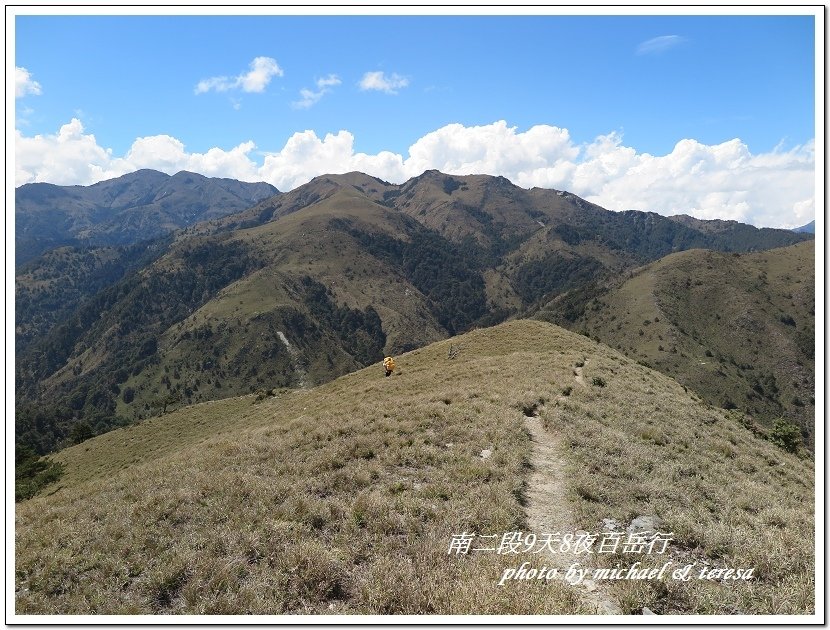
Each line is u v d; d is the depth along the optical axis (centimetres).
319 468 1275
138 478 1489
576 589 747
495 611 666
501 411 1783
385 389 3353
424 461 1313
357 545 859
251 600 720
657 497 1111
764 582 777
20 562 892
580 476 1190
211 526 977
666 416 2127
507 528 919
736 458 1802
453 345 5053
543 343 4362
